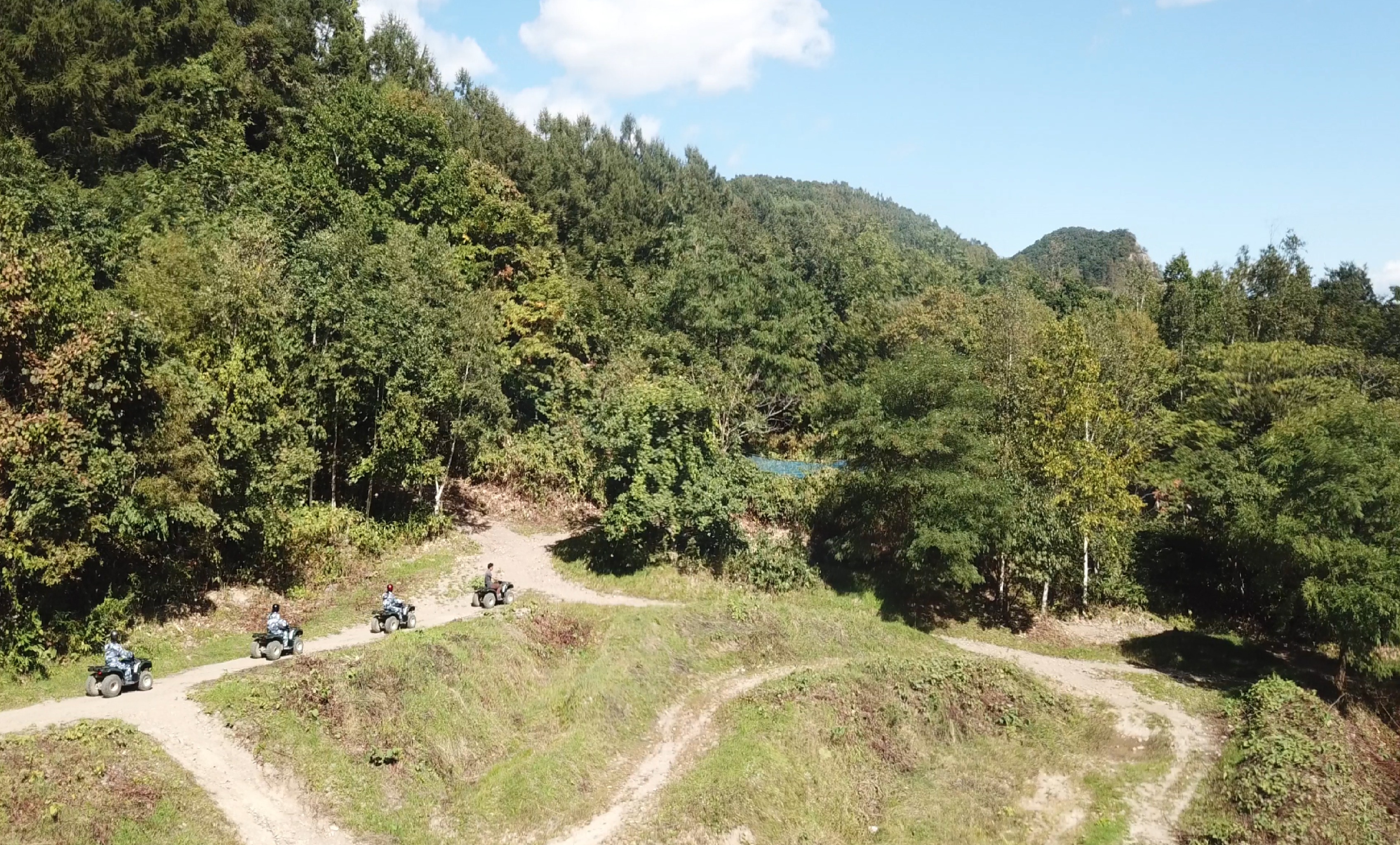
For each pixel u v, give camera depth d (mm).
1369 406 37094
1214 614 43938
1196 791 25531
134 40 49344
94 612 24125
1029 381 44438
